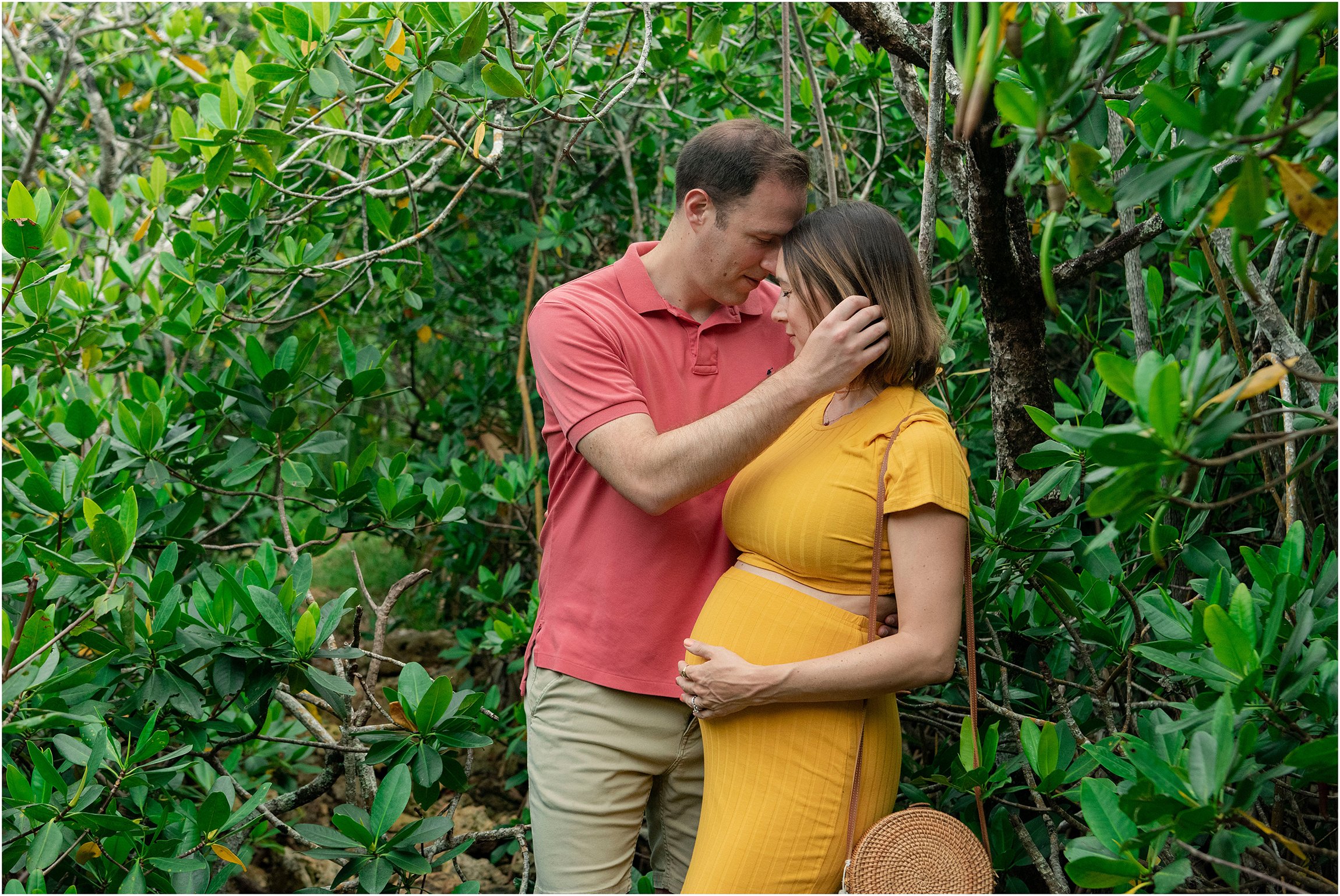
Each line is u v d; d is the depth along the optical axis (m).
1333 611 1.36
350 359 2.55
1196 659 1.28
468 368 4.45
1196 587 1.58
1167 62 1.40
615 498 1.82
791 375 1.50
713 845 1.53
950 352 2.21
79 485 2.13
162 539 2.37
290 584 1.98
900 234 1.57
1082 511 1.92
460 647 3.52
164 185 2.97
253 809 1.83
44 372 2.93
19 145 4.25
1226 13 1.42
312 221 2.91
